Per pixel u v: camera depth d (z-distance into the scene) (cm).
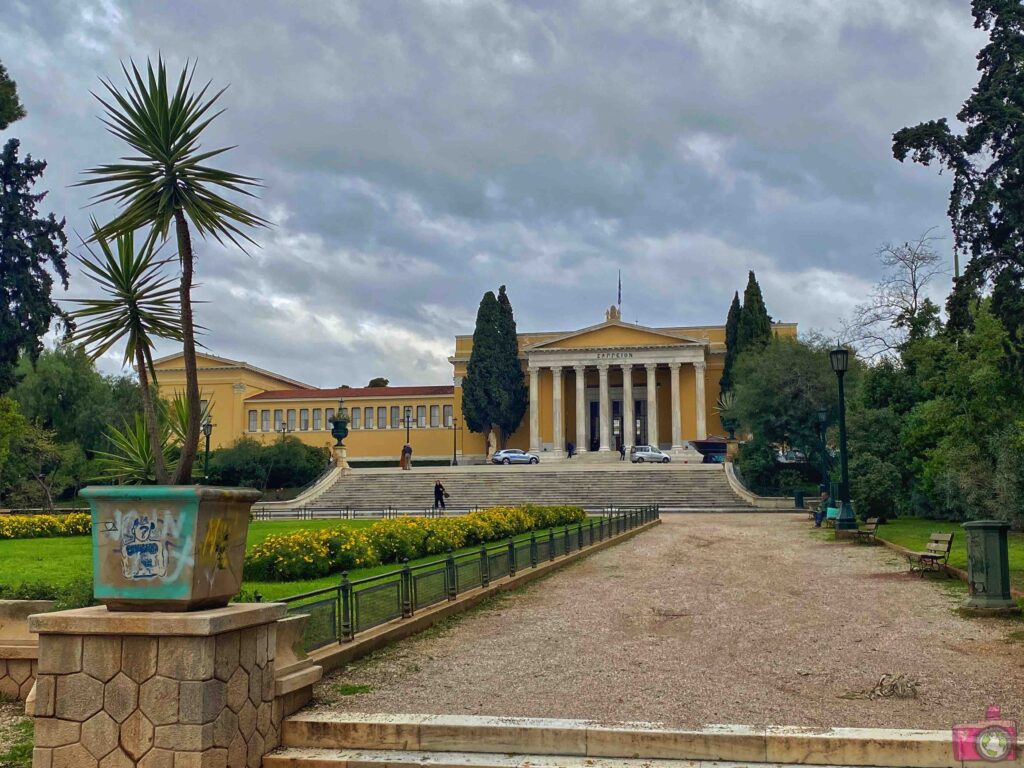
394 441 8469
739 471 5559
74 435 5859
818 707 820
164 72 713
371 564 1834
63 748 662
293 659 830
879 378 3856
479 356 7881
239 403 8562
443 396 8438
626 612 1394
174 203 717
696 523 3706
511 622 1314
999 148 2573
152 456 820
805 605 1451
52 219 4156
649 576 1861
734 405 6131
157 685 654
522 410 8206
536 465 6494
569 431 8469
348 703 845
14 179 4106
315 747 761
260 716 734
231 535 730
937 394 3019
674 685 913
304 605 958
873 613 1364
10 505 5256
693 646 1123
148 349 780
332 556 1777
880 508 3284
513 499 5288
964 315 2661
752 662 1024
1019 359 2345
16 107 3531
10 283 3997
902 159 2742
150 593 675
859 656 1050
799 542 2681
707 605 1457
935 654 1055
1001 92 2516
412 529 2080
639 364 8012
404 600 1227
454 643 1152
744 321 7188
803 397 5444
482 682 931
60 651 670
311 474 6456
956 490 2850
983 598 1352
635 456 7012
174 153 712
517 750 738
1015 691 875
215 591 706
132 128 715
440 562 1361
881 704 830
